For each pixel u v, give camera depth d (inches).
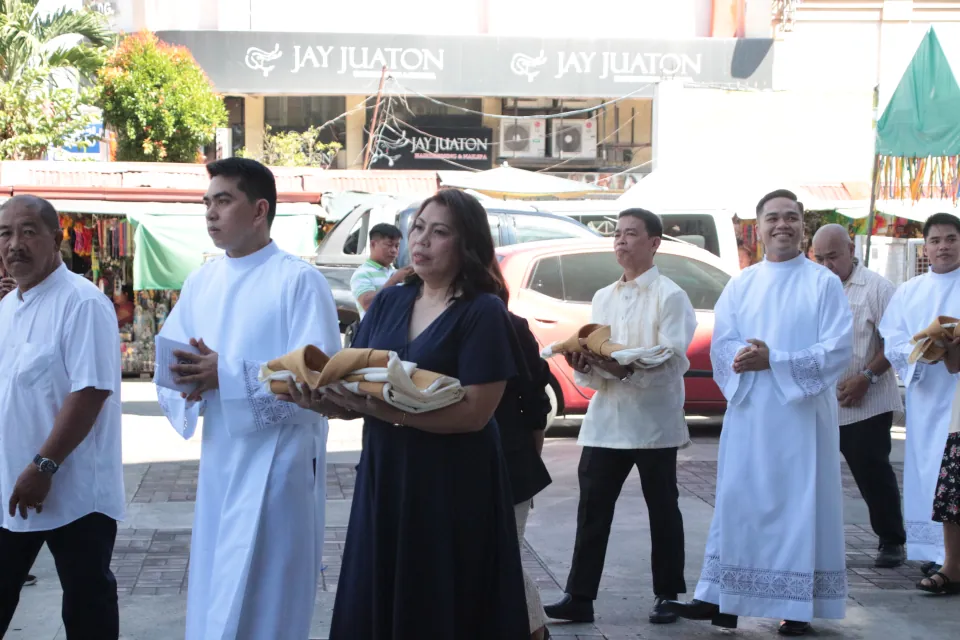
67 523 152.4
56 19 798.5
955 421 216.2
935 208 547.5
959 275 230.4
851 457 239.6
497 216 452.4
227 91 908.0
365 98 952.9
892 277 588.7
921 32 913.5
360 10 962.7
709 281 396.8
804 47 915.4
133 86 774.5
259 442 143.9
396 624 124.3
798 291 193.8
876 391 238.2
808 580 187.9
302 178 700.0
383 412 122.5
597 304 211.0
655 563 200.1
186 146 792.3
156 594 210.1
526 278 380.5
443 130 940.6
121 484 160.4
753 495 191.3
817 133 711.1
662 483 198.2
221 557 141.8
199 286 153.8
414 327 131.9
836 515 192.1
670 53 921.5
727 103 709.9
